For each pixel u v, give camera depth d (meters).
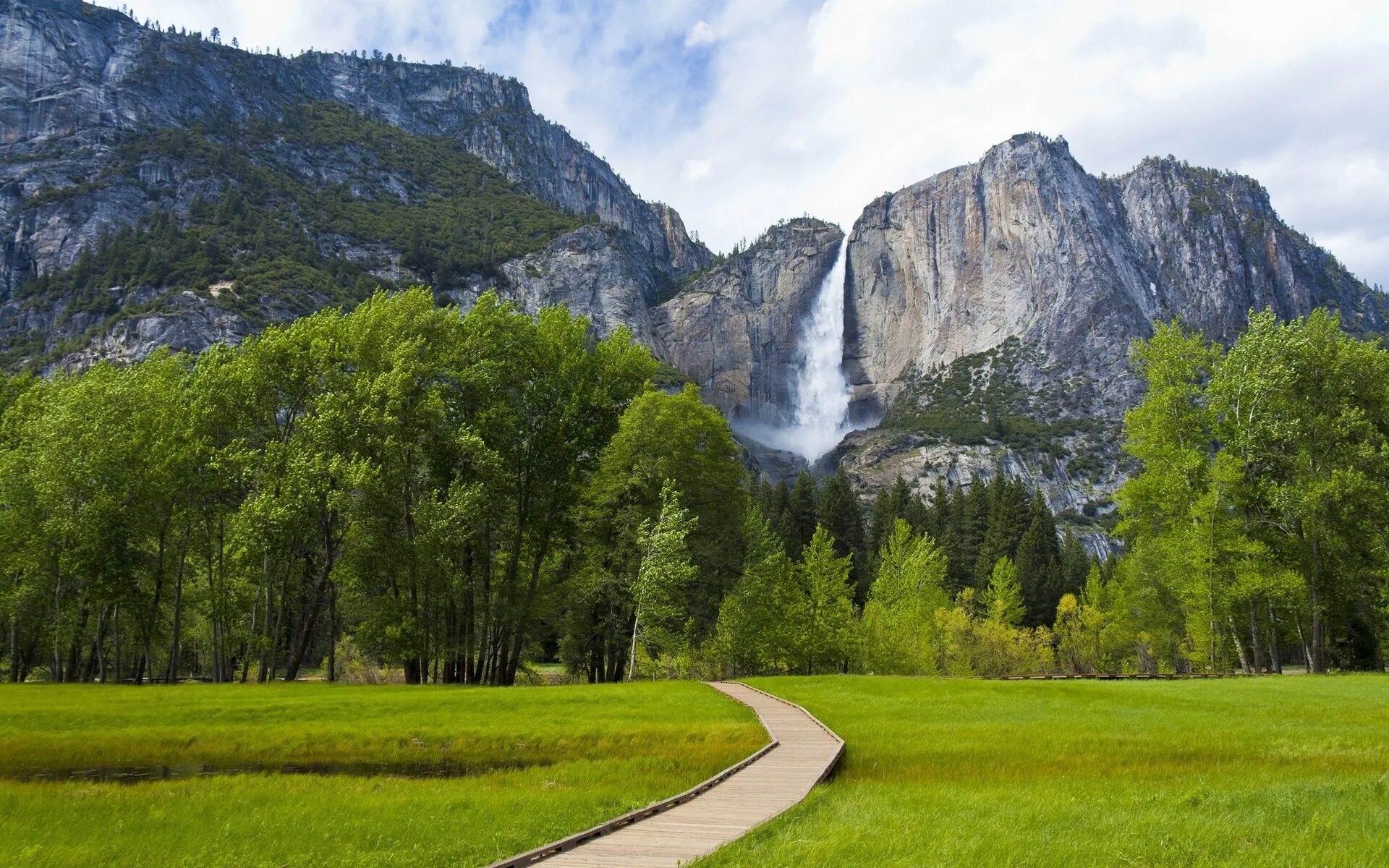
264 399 50.47
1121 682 43.69
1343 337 52.97
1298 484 50.25
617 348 58.53
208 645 71.94
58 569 49.69
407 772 25.42
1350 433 51.38
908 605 75.38
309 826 17.19
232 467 48.91
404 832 16.41
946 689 40.00
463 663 54.06
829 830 14.31
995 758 23.22
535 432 53.81
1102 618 89.12
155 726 30.72
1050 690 38.91
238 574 55.69
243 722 32.09
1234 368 53.81
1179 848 13.24
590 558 54.50
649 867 12.45
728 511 57.12
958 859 12.54
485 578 52.09
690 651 58.28
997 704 34.62
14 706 34.09
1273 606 52.75
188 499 51.69
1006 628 80.69
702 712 32.72
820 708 33.94
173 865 14.69
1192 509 52.56
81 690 41.53
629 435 52.66
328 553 50.66
